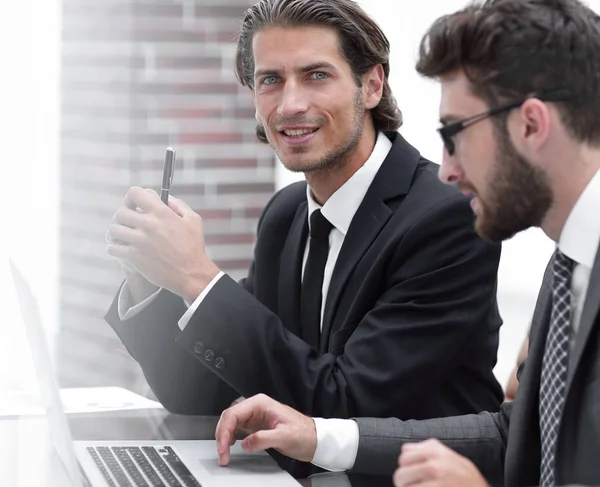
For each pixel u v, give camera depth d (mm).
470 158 1671
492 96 1636
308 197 2367
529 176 1637
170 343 2311
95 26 3562
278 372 2109
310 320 2314
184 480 1770
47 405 1752
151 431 2146
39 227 2973
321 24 2189
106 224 3377
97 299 3256
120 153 3590
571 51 1598
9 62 2867
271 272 2465
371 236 2248
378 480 1970
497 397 2314
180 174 3855
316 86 2203
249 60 2346
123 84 3641
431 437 1941
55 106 3062
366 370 2117
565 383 1663
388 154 2320
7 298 2244
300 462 1999
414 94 3754
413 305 2152
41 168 2986
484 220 1698
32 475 1805
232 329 2096
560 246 1682
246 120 3936
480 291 2197
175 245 2113
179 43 3797
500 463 1956
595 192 1631
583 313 1600
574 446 1597
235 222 3965
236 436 2061
